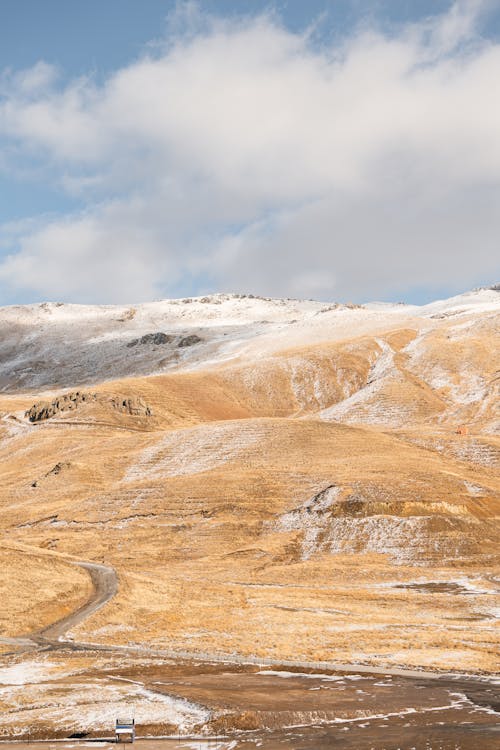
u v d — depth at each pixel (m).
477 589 90.25
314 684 45.31
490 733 33.84
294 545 116.62
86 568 91.00
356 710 38.72
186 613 72.38
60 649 57.50
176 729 36.22
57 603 72.94
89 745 33.69
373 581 98.56
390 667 50.41
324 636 62.19
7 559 84.00
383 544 113.62
